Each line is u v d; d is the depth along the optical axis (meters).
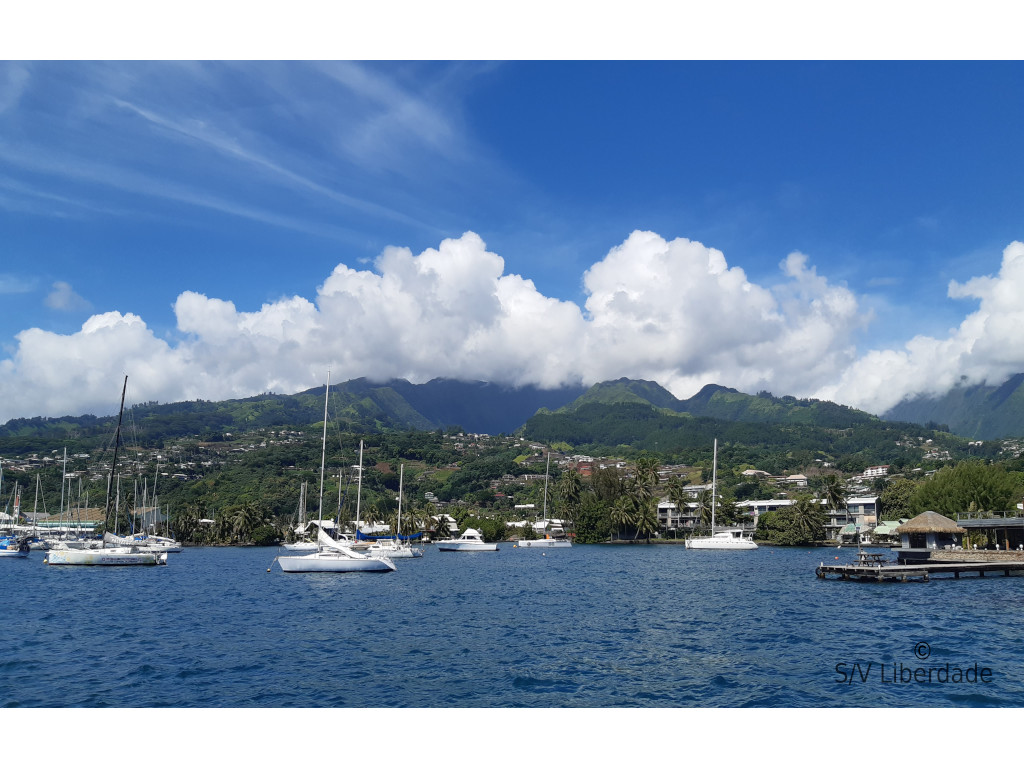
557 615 41.50
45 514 163.00
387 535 140.38
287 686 24.48
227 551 133.38
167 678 25.52
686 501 169.62
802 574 72.25
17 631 35.50
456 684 24.78
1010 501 97.88
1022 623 37.69
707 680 25.33
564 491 178.12
